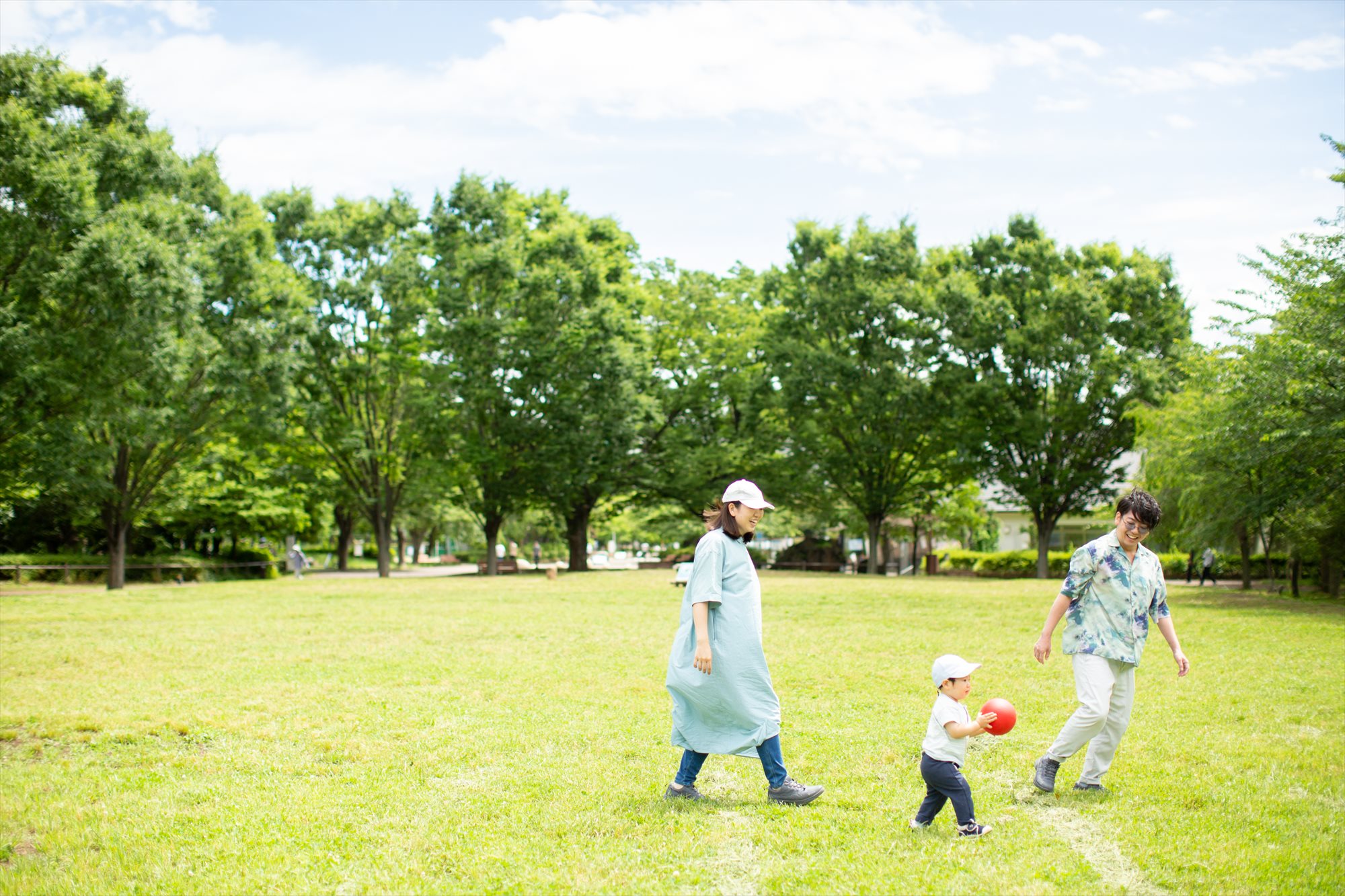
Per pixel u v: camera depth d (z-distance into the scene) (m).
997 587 25.97
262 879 4.12
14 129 17.73
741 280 42.28
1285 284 20.03
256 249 29.95
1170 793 5.42
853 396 36.56
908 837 4.59
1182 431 24.11
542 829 4.75
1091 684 5.33
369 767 6.08
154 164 23.38
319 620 16.25
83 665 10.66
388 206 34.75
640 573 35.28
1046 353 33.03
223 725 7.31
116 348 18.12
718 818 4.89
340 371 33.41
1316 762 6.12
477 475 35.84
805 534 51.12
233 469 37.91
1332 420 18.31
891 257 36.25
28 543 39.34
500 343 33.44
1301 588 25.89
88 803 5.36
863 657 11.12
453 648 12.11
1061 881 3.99
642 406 35.91
